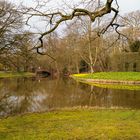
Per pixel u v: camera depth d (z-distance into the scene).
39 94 40.75
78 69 97.06
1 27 23.88
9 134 14.88
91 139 13.73
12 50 24.27
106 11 10.43
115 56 76.69
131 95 37.94
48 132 15.21
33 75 98.12
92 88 49.72
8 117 21.19
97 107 25.64
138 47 71.69
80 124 17.27
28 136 14.34
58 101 33.19
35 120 19.14
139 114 20.58
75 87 52.22
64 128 16.17
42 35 11.52
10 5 23.56
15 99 35.16
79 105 29.31
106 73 69.81
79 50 73.44
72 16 11.02
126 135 14.32
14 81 68.25
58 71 95.06
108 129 15.66
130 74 64.38
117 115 20.22
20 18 24.19
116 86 53.12
